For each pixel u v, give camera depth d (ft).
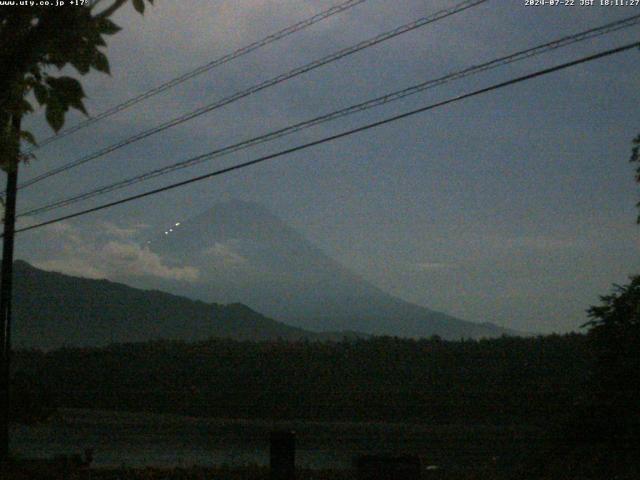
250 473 50.42
